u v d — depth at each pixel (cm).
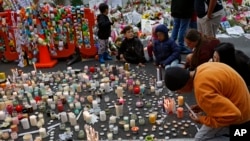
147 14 763
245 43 629
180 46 593
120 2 822
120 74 505
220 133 270
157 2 836
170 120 368
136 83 465
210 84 222
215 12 509
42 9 561
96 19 588
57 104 417
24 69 571
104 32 566
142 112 390
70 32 580
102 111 379
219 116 223
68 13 570
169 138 332
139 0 833
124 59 566
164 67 526
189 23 595
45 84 489
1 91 468
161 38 524
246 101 239
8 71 568
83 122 377
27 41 570
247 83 324
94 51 589
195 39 426
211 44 428
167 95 430
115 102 420
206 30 524
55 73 534
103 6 565
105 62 579
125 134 347
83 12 568
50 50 584
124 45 565
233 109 219
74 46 587
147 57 564
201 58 427
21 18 559
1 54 609
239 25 720
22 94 454
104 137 343
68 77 505
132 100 424
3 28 583
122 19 744
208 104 223
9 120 386
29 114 405
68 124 376
